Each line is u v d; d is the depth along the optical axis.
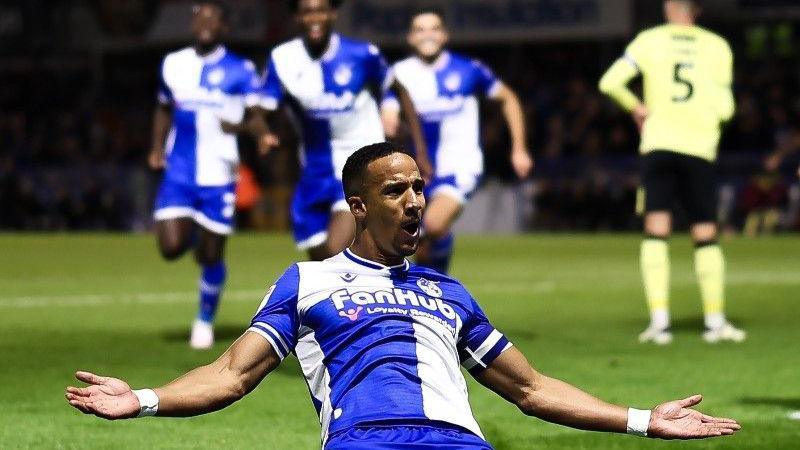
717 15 110.25
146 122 125.12
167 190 33.19
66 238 97.44
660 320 34.25
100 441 20.52
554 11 114.62
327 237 29.05
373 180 14.20
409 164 14.26
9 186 116.25
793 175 99.44
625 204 104.00
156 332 36.00
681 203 35.12
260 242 90.50
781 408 23.81
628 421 14.02
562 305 44.22
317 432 21.52
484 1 116.81
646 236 34.72
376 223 14.24
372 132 29.48
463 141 35.75
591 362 29.91
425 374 13.73
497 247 82.81
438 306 14.27
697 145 34.19
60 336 34.84
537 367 29.02
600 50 121.19
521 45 123.25
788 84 110.19
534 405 14.38
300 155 30.00
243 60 33.81
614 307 43.59
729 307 43.72
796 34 114.75
